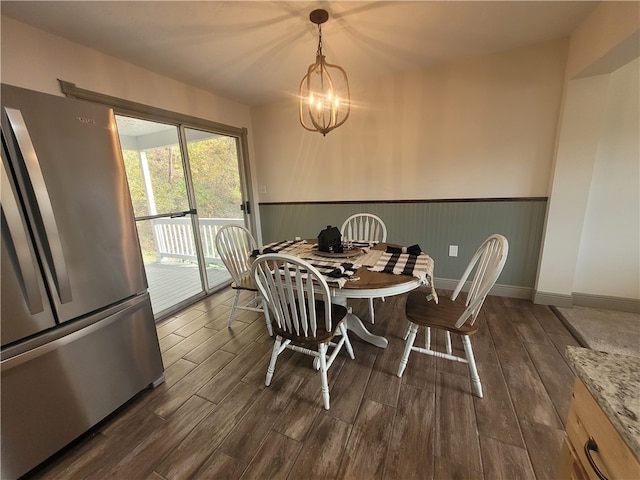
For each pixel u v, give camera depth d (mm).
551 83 2293
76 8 1557
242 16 1731
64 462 1247
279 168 3666
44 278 1168
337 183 3350
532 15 1845
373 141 3039
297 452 1256
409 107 2807
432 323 1545
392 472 1155
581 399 631
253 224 3840
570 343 1991
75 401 1300
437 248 3000
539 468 1149
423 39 2115
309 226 3668
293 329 1513
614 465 501
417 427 1354
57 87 1842
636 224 2271
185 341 2195
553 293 2543
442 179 2830
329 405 1503
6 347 1080
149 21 1729
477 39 2150
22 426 1140
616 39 1571
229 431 1376
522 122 2445
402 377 1702
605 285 2455
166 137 2699
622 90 2115
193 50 2121
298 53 2236
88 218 1315
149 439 1348
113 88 2166
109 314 1411
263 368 1842
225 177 3441
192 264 3521
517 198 2582
